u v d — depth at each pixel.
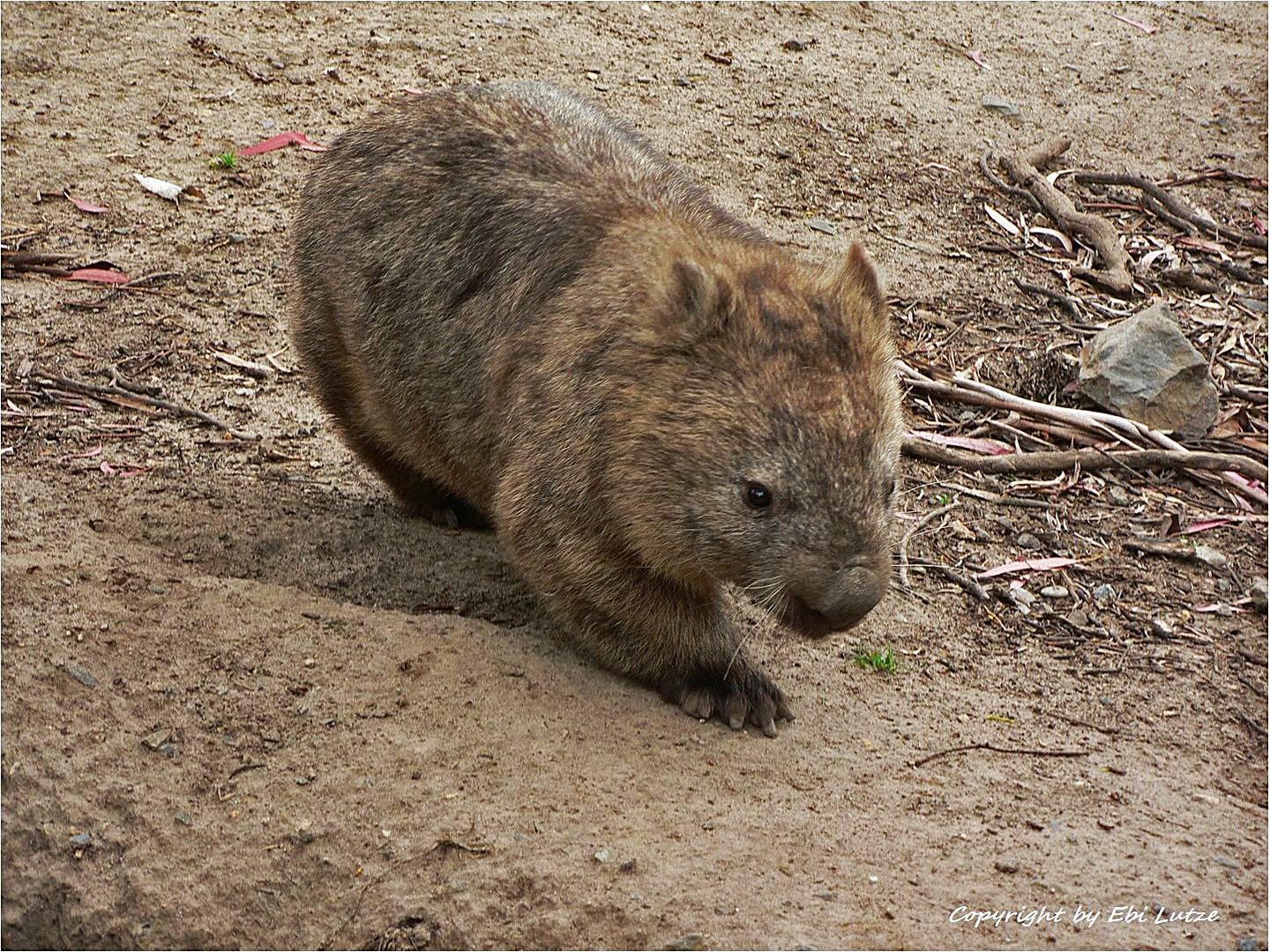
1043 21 23.22
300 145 16.39
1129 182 18.64
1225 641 10.38
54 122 16.33
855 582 7.52
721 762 8.23
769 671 9.23
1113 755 8.74
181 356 12.73
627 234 8.81
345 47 18.66
